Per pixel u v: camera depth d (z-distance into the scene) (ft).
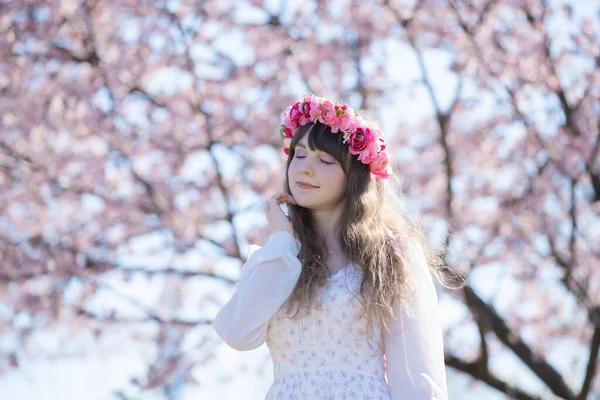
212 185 23.49
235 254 23.06
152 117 23.81
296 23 24.08
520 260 22.45
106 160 23.81
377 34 23.52
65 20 24.38
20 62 24.22
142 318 23.13
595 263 22.30
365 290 8.55
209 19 24.22
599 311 21.71
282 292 8.50
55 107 23.84
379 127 9.46
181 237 22.90
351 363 8.37
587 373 21.70
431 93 23.57
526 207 22.84
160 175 23.50
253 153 23.44
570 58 24.00
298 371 8.44
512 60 23.77
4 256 23.20
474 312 21.58
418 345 8.48
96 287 23.17
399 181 10.56
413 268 8.82
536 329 23.21
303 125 9.29
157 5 24.20
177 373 22.53
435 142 23.95
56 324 23.16
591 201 23.21
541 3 24.14
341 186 9.12
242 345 8.50
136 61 23.77
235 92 23.73
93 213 23.45
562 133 23.30
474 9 23.94
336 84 23.54
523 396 22.15
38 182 23.66
